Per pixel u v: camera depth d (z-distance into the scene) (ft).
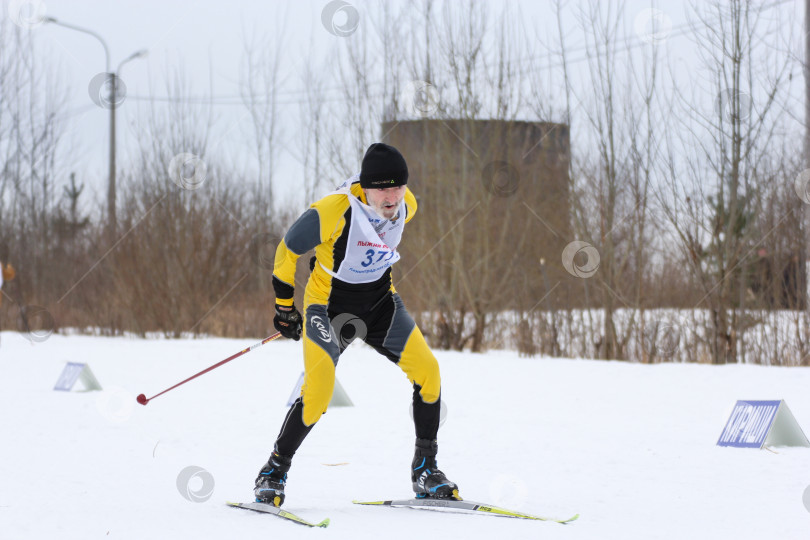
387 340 35.68
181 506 35.14
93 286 172.65
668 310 110.73
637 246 114.62
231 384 85.35
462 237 127.54
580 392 75.77
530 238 125.39
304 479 41.81
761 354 101.35
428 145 130.82
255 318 156.66
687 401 69.62
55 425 59.47
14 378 93.45
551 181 124.67
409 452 49.39
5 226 185.88
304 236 32.99
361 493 38.37
